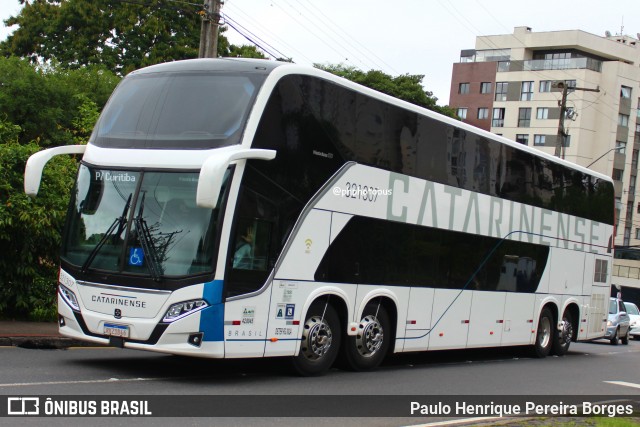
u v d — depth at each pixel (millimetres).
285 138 11016
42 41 40969
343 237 12094
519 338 17609
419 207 13859
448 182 14719
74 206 11141
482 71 80812
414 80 47500
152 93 11219
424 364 15625
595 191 20938
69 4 40062
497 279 16406
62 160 16250
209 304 9984
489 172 16094
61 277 11062
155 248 10242
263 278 10680
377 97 12867
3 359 11359
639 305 63844
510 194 16844
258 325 10633
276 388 10562
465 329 15375
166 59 39406
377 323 13039
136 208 10508
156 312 10062
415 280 13828
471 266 15453
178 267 10078
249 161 10477
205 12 20359
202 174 9492
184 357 13273
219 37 41719
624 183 76562
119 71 39312
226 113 10602
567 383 14094
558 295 19156
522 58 79562
